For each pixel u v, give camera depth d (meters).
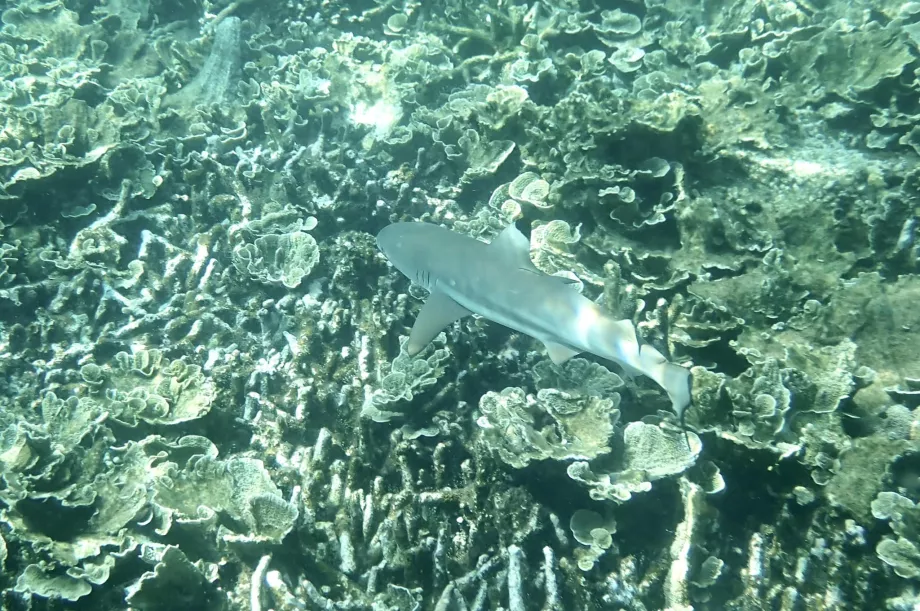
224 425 2.09
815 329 1.99
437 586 1.78
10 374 2.25
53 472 1.82
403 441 1.99
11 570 1.71
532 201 2.44
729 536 1.78
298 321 2.34
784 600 1.66
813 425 1.75
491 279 1.80
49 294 2.43
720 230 2.24
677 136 2.41
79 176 2.66
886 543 1.57
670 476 1.82
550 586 1.74
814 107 2.65
